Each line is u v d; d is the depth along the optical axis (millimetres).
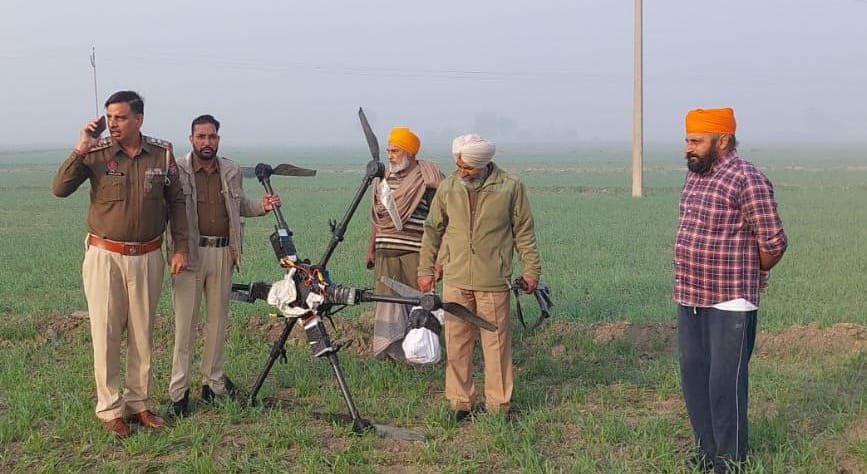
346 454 5348
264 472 5121
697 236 4918
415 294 6027
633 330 8453
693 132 4898
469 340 6211
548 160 91688
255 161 88250
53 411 6184
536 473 5062
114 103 5527
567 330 8539
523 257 6238
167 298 10453
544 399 6633
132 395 5891
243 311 9258
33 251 16656
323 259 6090
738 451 4938
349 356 7770
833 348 7965
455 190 6121
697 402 5121
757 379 6996
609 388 6914
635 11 30156
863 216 24062
